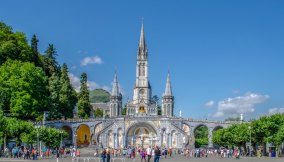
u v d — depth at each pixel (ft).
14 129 230.48
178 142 414.21
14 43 334.65
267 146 331.98
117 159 224.94
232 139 310.04
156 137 422.82
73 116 454.40
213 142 385.50
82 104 465.06
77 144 424.87
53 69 409.69
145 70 582.35
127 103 567.59
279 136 243.81
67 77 419.74
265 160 212.23
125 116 423.23
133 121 423.23
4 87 288.30
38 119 307.78
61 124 385.91
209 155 323.78
